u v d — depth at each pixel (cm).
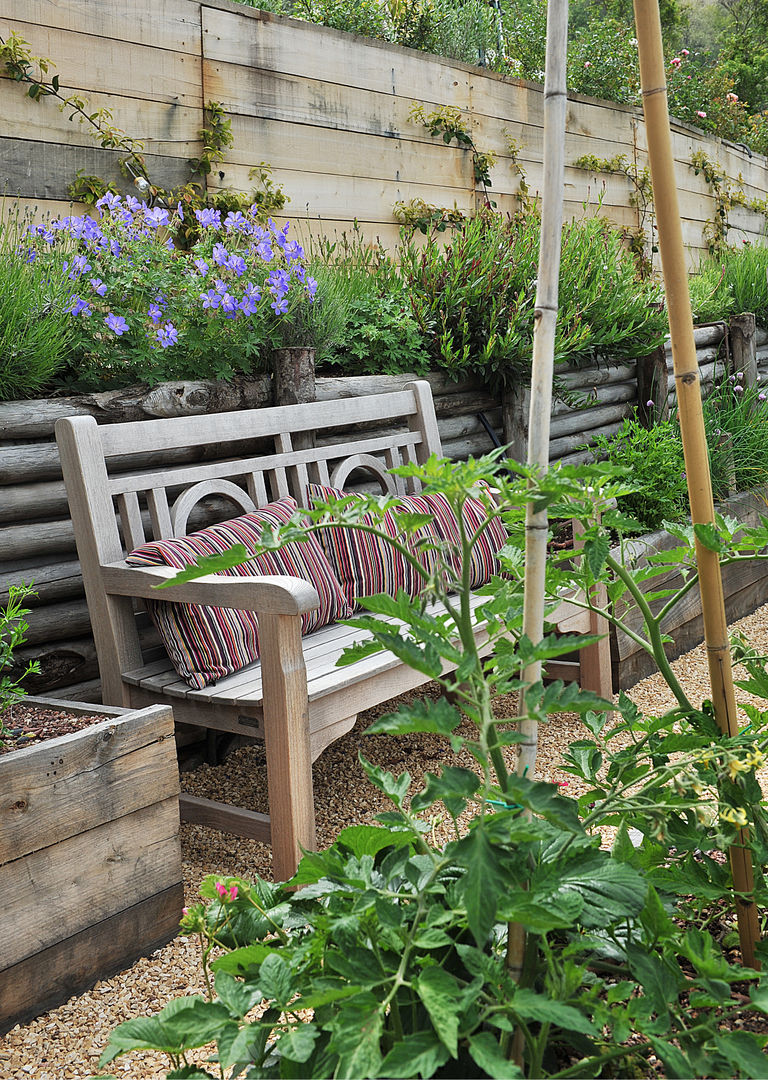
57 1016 175
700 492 120
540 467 103
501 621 113
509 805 102
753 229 969
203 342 314
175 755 204
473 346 429
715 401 539
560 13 101
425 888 96
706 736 122
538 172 620
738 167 922
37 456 267
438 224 525
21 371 274
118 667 243
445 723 89
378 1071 81
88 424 243
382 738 328
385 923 92
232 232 362
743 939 119
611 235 584
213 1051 134
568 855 103
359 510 100
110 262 310
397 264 482
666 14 1527
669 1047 87
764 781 255
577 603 131
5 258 291
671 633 402
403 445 348
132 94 376
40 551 268
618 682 355
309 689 221
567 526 344
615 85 779
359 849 116
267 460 295
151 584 230
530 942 97
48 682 272
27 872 173
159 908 199
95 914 186
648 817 109
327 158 463
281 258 371
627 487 114
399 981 90
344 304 383
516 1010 84
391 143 500
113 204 322
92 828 185
